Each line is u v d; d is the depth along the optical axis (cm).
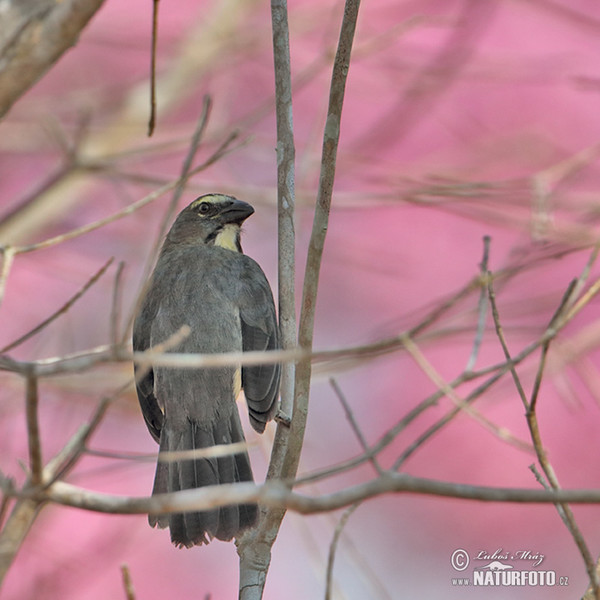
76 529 1227
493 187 1093
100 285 1379
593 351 1318
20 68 728
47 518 1195
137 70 1545
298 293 1442
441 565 1319
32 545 1180
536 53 1456
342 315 1451
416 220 1469
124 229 1434
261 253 1471
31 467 543
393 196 1108
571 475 1316
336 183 1448
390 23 1445
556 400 1335
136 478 1277
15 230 1245
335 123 645
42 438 1225
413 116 1436
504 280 1147
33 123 1297
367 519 1352
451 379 1352
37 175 1480
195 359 556
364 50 1166
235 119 1491
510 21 1460
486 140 1403
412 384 1384
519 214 1312
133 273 1391
